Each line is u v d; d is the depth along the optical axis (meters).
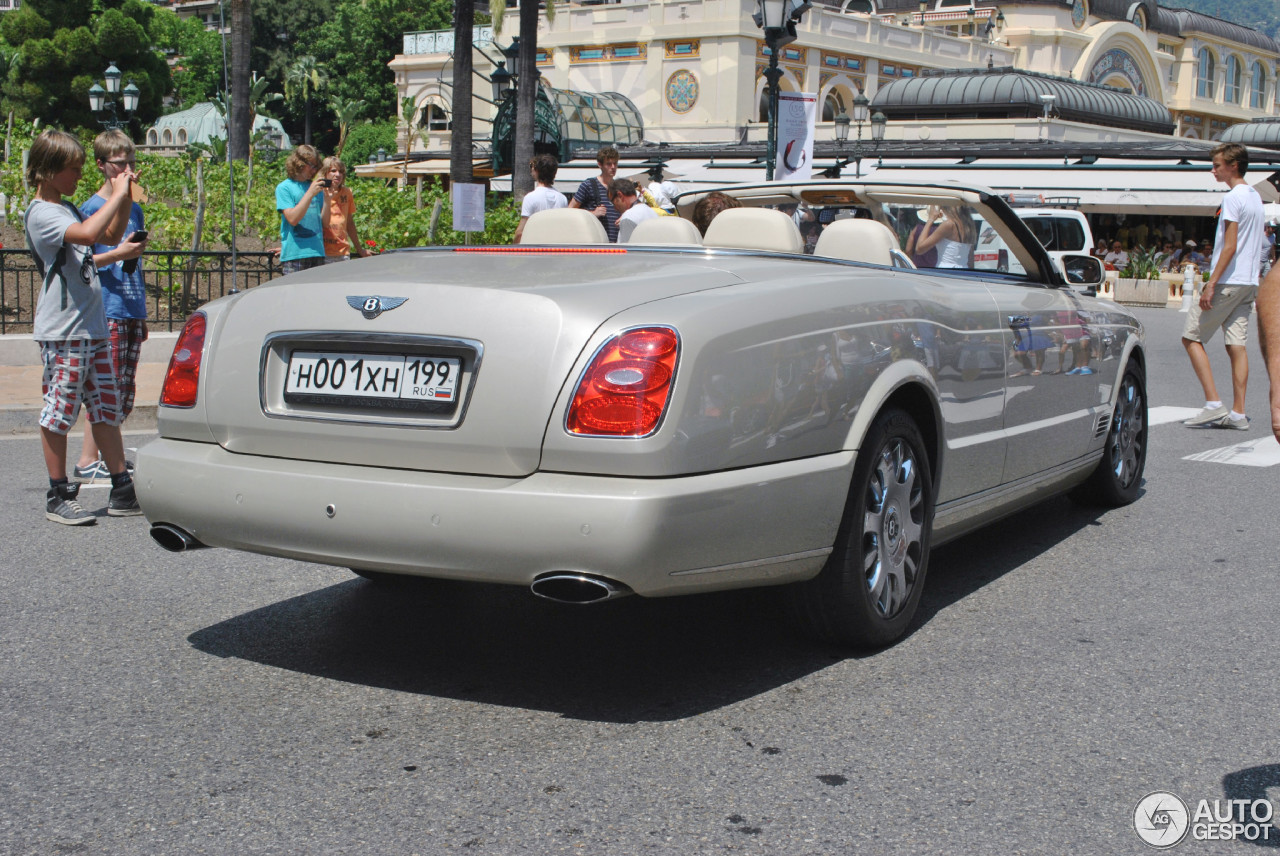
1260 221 9.05
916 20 72.12
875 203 4.98
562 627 4.33
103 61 63.38
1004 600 4.71
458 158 30.31
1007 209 4.97
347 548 3.42
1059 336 5.24
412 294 3.47
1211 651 4.13
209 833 2.79
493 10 30.38
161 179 24.94
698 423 3.24
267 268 16.05
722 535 3.29
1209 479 7.26
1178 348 17.62
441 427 3.35
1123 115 54.44
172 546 3.83
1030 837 2.79
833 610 3.87
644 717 3.49
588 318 3.27
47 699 3.60
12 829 2.80
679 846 2.73
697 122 54.03
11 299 14.37
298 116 89.75
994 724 3.46
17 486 6.66
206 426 3.76
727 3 53.12
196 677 3.80
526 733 3.37
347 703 3.59
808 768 3.15
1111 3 75.69
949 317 4.33
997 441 4.68
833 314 3.71
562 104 48.38
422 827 2.82
